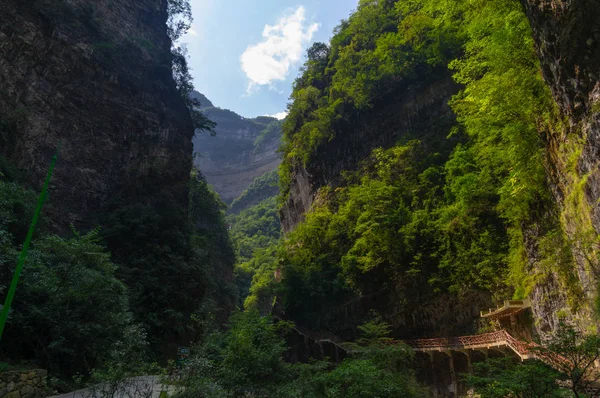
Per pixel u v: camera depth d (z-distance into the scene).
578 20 10.02
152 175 38.91
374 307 31.19
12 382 11.65
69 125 33.09
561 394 7.21
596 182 10.21
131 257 31.69
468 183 25.11
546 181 14.97
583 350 6.43
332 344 32.31
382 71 42.66
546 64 12.27
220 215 70.88
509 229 21.22
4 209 17.00
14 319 14.47
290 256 43.84
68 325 15.26
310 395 9.55
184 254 35.56
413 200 31.17
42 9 32.66
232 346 11.39
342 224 38.06
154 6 49.44
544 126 14.28
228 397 9.41
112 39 40.03
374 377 9.41
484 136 19.02
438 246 27.42
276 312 42.16
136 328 14.23
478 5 16.48
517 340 17.55
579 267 11.63
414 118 40.19
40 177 29.56
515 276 19.80
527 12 12.45
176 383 9.11
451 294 25.48
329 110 47.56
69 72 34.16
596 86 10.02
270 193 160.25
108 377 8.01
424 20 36.91
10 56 29.16
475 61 17.78
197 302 34.19
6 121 27.28
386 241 29.80
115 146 37.09
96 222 32.44
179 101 46.81
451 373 22.56
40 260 16.38
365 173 40.41
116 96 38.38
